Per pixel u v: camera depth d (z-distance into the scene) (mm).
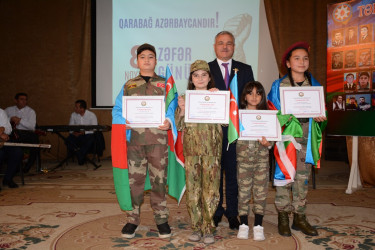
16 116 5953
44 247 2561
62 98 8047
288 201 2881
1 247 2553
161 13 7371
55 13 7980
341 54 4691
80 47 8000
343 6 4680
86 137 6871
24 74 8047
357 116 4504
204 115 2609
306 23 7711
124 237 2775
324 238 2760
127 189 2727
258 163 2793
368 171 4770
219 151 2689
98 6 7547
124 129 2688
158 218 2777
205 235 2658
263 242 2678
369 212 3531
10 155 4793
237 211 3000
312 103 2803
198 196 2695
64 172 6141
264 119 2746
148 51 2766
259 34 7434
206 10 7328
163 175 2758
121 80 7535
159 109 2666
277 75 7609
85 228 3020
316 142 2848
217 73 3057
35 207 3730
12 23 7992
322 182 5176
